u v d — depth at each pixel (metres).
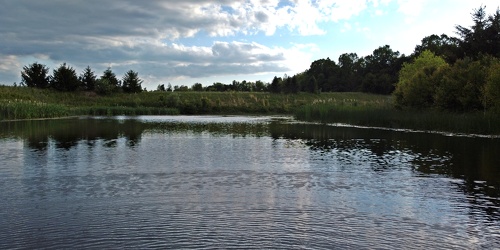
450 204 12.16
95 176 15.83
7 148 23.61
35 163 18.56
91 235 9.52
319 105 58.03
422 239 9.35
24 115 56.38
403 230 9.92
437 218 10.84
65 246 8.89
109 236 9.46
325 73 156.75
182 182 14.89
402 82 55.97
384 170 17.38
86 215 10.97
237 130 38.12
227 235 9.54
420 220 10.67
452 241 9.23
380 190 13.84
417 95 47.28
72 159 19.75
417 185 14.58
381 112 45.19
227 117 68.62
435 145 25.98
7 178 15.39
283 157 20.88
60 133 33.41
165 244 9.00
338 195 13.17
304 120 55.72
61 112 66.12
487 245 9.01
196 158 20.36
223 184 14.61
